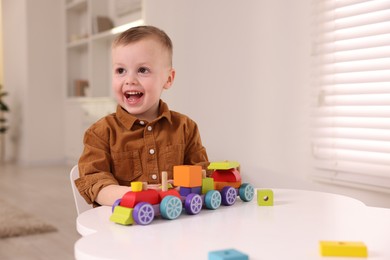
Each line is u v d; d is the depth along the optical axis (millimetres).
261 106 2350
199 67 2766
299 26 2137
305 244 574
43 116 5281
